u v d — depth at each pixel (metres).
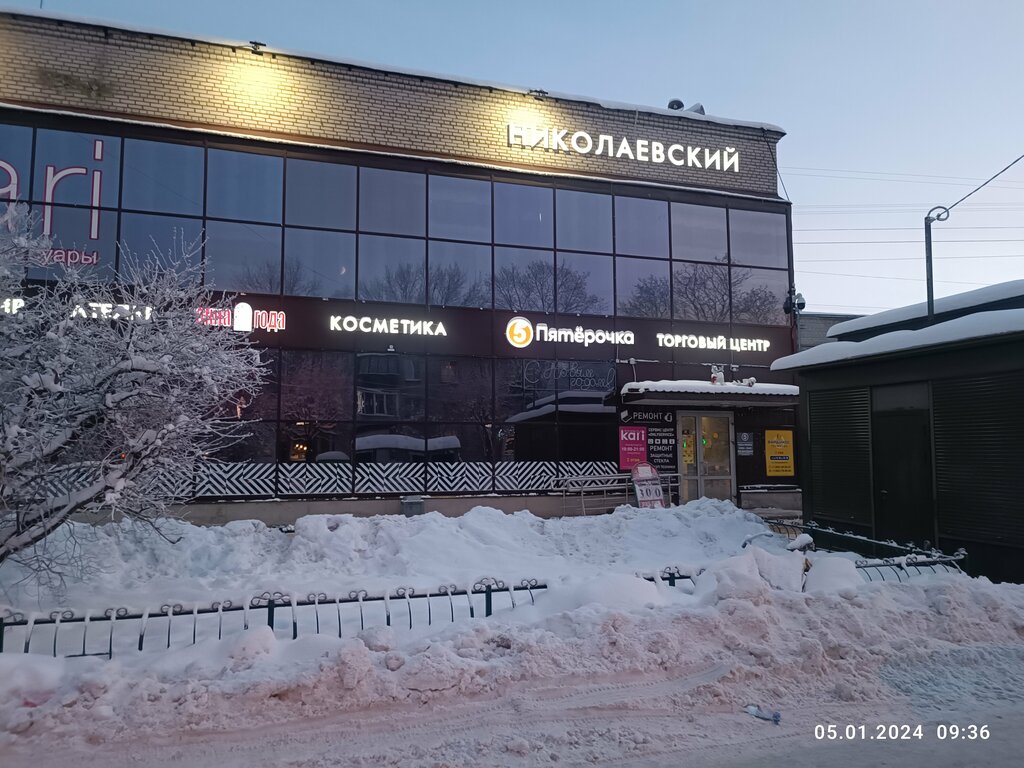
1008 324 9.17
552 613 6.73
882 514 11.22
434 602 8.16
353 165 15.48
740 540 12.55
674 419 17.45
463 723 4.95
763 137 19.05
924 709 5.38
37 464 6.47
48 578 7.53
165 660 5.50
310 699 5.02
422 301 15.68
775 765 4.46
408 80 16.12
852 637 6.43
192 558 9.96
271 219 14.80
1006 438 9.47
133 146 14.04
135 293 7.27
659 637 5.95
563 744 4.70
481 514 12.63
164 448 6.73
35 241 7.03
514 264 16.50
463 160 16.22
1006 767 4.47
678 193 18.00
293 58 15.30
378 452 15.01
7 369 6.61
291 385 14.58
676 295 17.75
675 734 4.89
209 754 4.52
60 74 13.80
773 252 18.75
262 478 14.15
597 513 16.38
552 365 16.53
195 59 14.64
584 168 17.38
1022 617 6.99
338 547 10.63
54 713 4.71
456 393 15.73
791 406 17.81
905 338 10.75
